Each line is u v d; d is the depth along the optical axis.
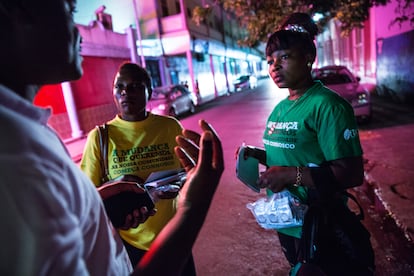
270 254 2.83
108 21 13.59
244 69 37.38
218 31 25.59
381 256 2.65
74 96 10.79
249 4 7.99
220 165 0.70
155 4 16.95
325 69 8.16
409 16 8.98
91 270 0.62
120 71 1.84
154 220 1.79
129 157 1.83
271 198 1.67
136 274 0.60
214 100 20.14
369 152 5.29
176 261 0.63
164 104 11.77
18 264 0.46
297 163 1.61
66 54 0.63
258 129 8.62
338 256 1.47
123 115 1.88
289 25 1.78
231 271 2.65
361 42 16.42
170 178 1.56
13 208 0.46
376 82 12.84
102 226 0.68
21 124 0.52
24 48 0.58
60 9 0.62
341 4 7.40
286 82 1.62
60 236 0.50
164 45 17.52
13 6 0.56
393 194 3.62
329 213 1.49
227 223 3.47
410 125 6.86
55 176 0.52
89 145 1.84
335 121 1.44
